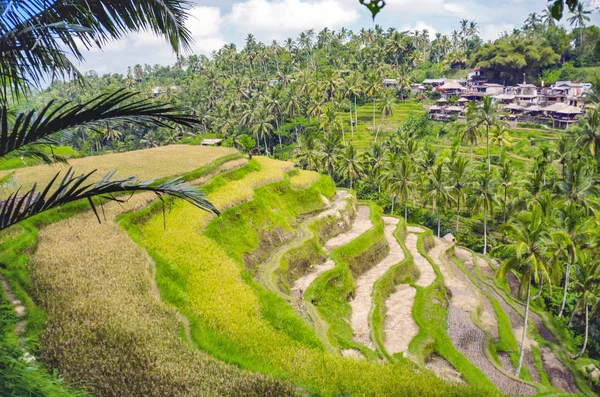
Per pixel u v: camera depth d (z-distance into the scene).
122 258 28.42
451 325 40.78
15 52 10.73
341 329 34.66
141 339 21.16
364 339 34.12
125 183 10.52
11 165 44.19
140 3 11.05
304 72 128.25
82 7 10.71
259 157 64.69
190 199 10.52
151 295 25.42
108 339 20.53
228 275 31.05
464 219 77.00
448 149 101.94
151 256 30.81
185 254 32.47
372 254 48.44
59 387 15.41
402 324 37.91
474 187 66.06
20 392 13.92
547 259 39.78
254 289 31.09
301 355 24.34
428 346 35.28
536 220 37.66
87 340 20.22
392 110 112.44
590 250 47.44
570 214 46.94
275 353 23.98
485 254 63.03
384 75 146.25
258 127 105.62
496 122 83.38
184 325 24.47
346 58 154.62
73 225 32.28
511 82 127.31
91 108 9.53
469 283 49.12
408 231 61.97
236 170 51.56
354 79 120.88
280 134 111.38
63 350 19.28
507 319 44.25
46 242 29.38
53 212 33.06
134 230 34.06
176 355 20.94
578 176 59.81
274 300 30.62
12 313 20.48
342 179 88.69
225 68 174.88
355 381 22.45
